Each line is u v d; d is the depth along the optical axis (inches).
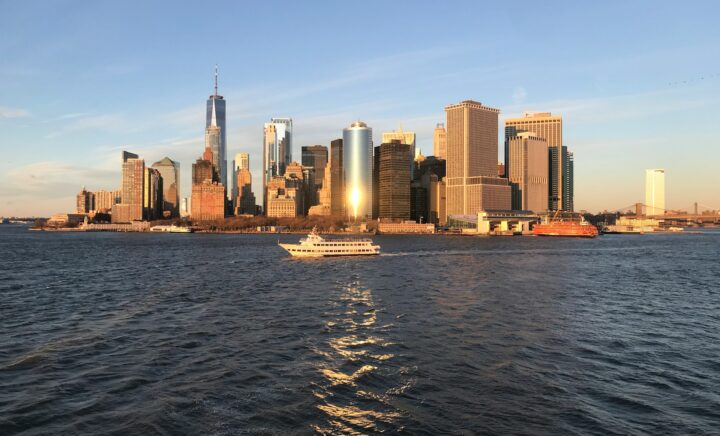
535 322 3383.4
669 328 3221.0
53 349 2743.6
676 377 2261.3
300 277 6072.8
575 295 4562.0
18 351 2704.2
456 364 2452.0
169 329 3216.0
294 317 3585.1
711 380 2220.7
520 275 6210.6
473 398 2028.8
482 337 2972.4
